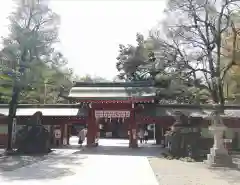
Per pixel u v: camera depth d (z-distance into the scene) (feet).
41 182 42.45
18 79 80.33
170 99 130.21
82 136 108.17
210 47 86.38
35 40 81.15
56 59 87.40
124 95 95.40
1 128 107.14
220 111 71.36
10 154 80.33
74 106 110.11
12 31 80.94
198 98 107.45
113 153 84.74
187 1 85.40
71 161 67.05
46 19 84.89
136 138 102.94
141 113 103.19
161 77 101.04
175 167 60.08
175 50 91.86
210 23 84.74
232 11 81.87
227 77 102.78
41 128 85.92
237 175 51.19
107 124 194.80
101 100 95.14
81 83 102.42
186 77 92.68
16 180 43.86
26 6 82.89
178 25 88.94
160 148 103.55
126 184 42.09
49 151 86.17
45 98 142.20
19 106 111.24
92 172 52.13
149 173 52.06
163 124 102.01
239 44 92.99
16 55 81.41
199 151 81.87
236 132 99.71
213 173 53.26
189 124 83.51
